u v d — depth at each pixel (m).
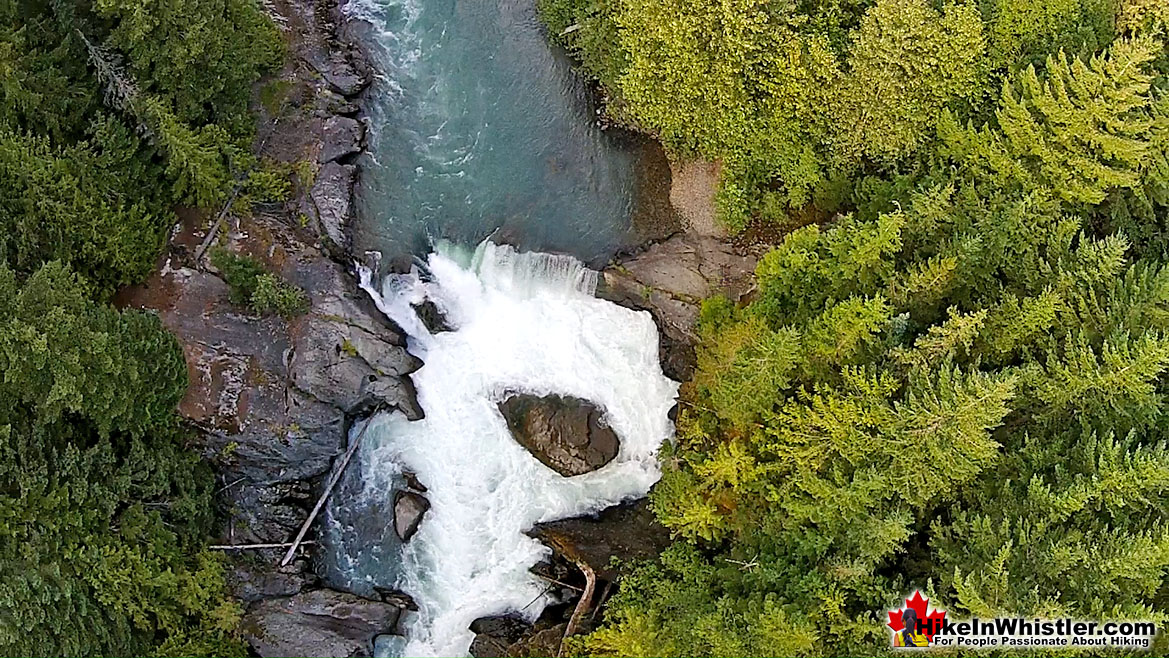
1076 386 26.12
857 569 25.77
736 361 30.47
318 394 34.59
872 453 26.92
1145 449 24.12
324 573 35.53
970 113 31.05
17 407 27.97
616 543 34.53
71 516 27.91
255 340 34.78
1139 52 25.72
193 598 30.84
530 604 34.91
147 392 30.56
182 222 35.97
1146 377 25.03
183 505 31.69
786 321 31.70
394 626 34.84
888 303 28.98
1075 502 24.30
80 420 29.64
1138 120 27.67
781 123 33.06
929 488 26.05
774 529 29.25
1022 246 28.64
